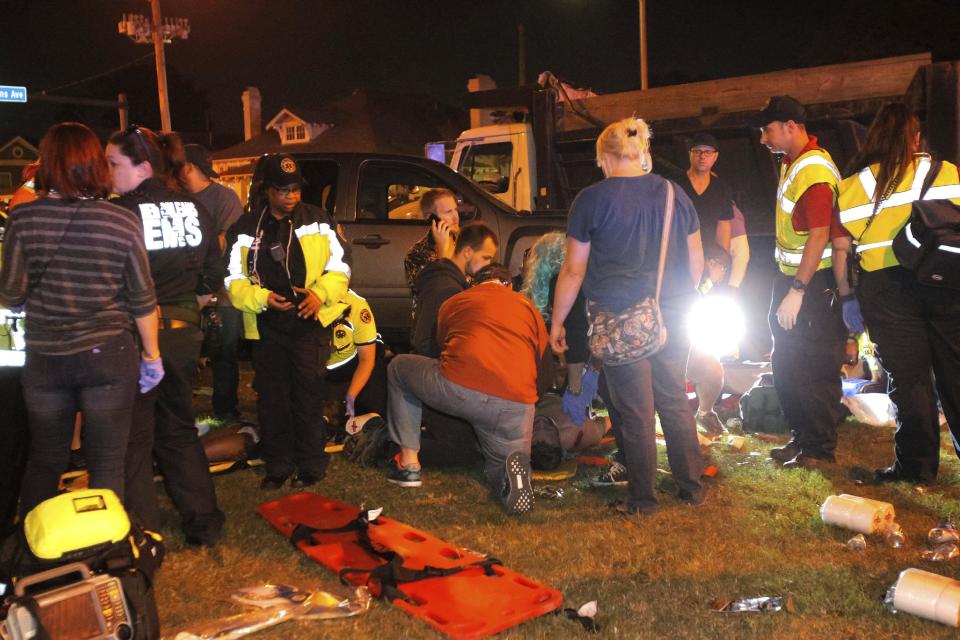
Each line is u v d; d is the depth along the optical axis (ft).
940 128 22.41
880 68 24.09
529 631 9.87
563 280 13.79
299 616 10.20
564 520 13.70
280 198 14.55
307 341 15.26
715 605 10.48
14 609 8.23
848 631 9.82
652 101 28.25
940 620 9.92
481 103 31.50
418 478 15.55
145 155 11.87
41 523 9.05
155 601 10.27
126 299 10.52
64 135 10.00
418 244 17.75
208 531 12.65
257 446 17.26
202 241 12.42
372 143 119.96
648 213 13.24
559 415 16.76
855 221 14.67
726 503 14.28
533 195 34.14
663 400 14.17
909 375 14.69
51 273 9.96
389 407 15.60
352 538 12.69
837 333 16.01
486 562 11.48
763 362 23.57
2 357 11.33
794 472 15.75
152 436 12.34
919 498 14.17
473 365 14.02
